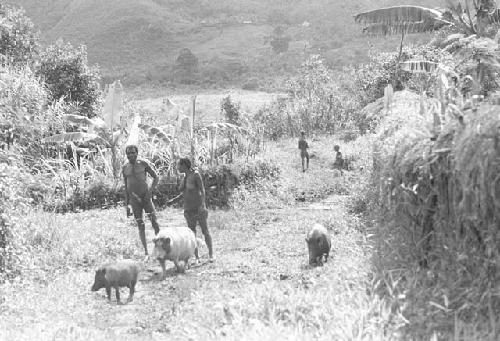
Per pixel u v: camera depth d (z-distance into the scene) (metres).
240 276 8.70
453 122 6.38
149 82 171.88
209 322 6.47
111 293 8.39
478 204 5.71
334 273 7.68
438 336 5.28
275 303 6.57
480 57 12.45
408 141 7.06
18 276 8.92
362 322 5.58
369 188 10.11
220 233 12.63
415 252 6.69
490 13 19.20
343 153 24.94
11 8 31.33
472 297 5.67
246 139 20.77
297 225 12.87
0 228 9.00
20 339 6.04
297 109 40.59
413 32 22.39
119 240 11.62
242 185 17.09
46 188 16.75
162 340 6.12
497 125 5.62
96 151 20.77
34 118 20.41
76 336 6.23
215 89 154.00
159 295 8.18
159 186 16.97
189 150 18.97
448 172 6.19
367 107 17.56
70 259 10.41
